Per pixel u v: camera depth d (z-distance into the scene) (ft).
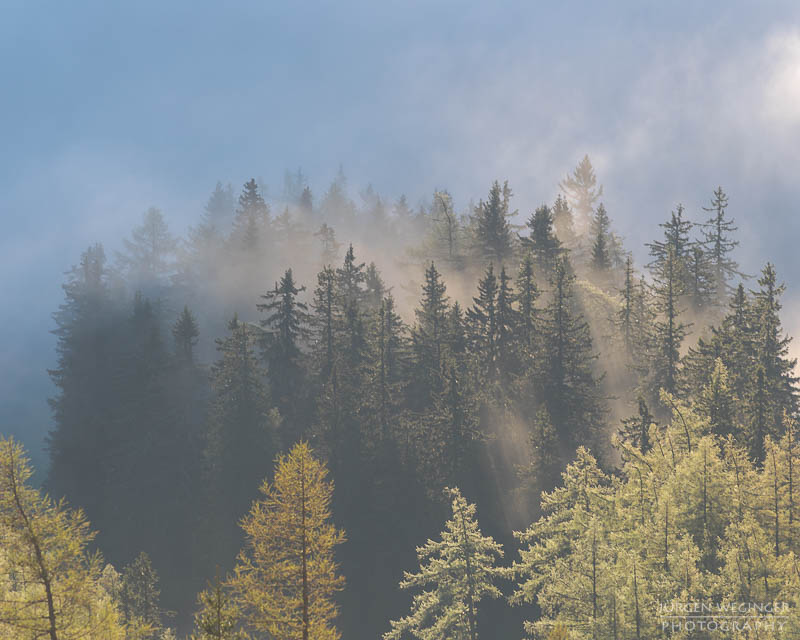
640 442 170.60
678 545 114.11
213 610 65.67
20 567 64.95
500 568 140.05
